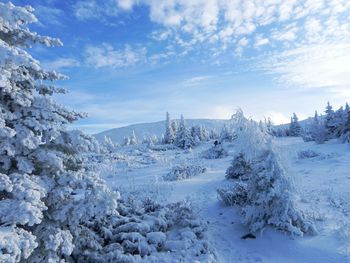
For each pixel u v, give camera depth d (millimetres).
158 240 8703
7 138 5641
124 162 32250
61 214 6078
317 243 8500
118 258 7445
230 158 31094
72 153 6793
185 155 39062
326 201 12062
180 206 11156
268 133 11047
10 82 5902
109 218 9195
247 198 11195
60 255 6598
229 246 9359
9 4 5535
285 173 9656
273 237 9281
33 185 5602
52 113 6102
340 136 32219
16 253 4594
